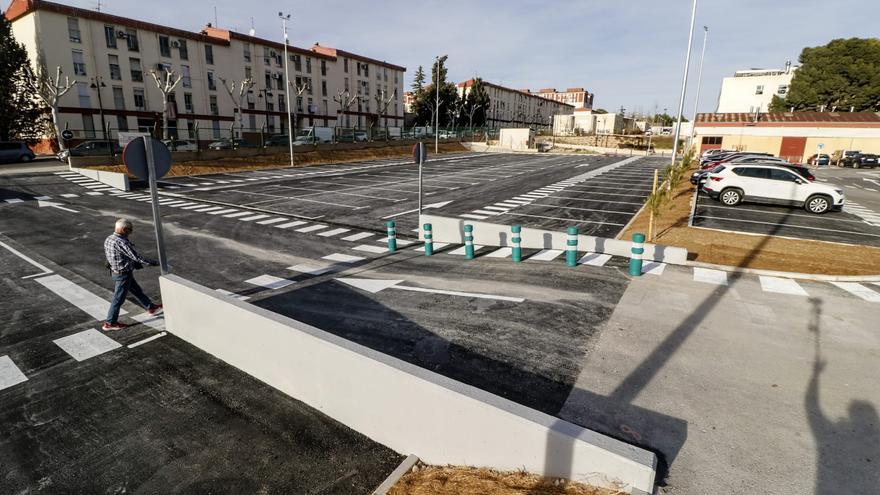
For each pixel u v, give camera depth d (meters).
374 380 4.41
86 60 39.28
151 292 9.05
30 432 4.76
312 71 61.53
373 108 72.81
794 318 7.36
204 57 48.22
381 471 4.21
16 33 38.72
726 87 63.19
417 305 8.23
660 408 5.00
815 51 54.94
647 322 7.30
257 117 54.91
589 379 5.64
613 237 13.70
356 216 17.14
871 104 51.34
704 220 15.84
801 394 5.21
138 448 4.52
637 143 75.00
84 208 17.69
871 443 4.36
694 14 24.44
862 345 6.41
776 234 13.82
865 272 9.65
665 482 3.90
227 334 6.01
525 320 7.46
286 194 22.30
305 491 3.98
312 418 4.97
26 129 36.78
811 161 45.03
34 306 8.17
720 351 6.27
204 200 20.16
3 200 18.72
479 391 3.93
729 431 4.58
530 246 12.62
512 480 3.58
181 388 5.55
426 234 11.87
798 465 4.07
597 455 3.25
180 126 46.69
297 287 9.33
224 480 4.10
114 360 6.24
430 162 42.91
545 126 127.31
